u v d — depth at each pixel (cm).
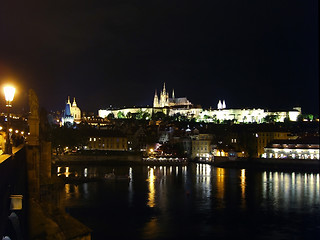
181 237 7700
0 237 2656
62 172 16225
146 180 16075
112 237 7594
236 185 14800
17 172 4006
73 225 4378
